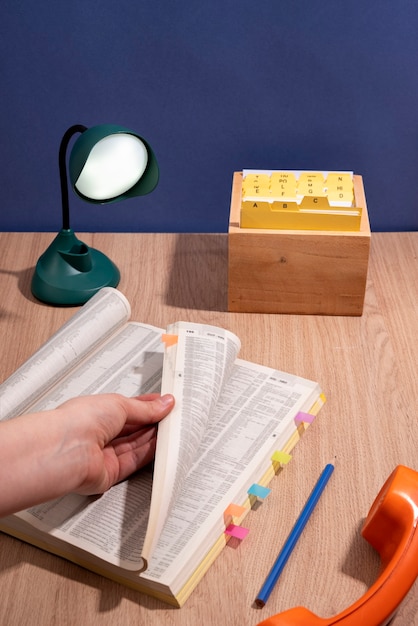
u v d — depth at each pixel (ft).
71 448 2.43
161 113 4.42
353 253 3.71
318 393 3.33
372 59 4.19
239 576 2.61
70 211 4.74
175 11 4.07
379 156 4.51
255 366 3.44
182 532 2.65
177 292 4.14
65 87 4.33
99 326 3.50
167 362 3.06
